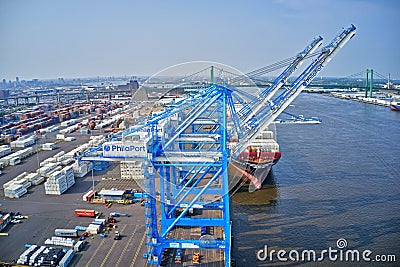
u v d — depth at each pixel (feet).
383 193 142.72
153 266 90.38
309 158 197.77
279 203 132.87
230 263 86.79
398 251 98.94
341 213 123.95
